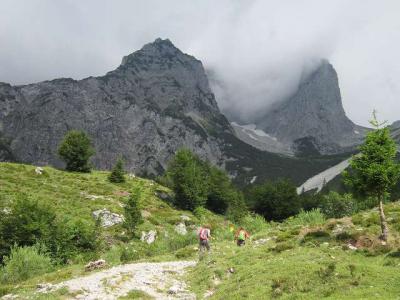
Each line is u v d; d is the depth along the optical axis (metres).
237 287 22.02
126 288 23.33
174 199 99.06
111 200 75.94
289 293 19.23
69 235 45.44
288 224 53.50
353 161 31.02
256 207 121.00
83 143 107.75
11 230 43.28
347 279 19.72
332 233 32.62
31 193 69.25
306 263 23.77
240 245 37.06
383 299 16.50
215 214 104.25
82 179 93.94
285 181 124.38
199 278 26.03
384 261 23.86
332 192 73.62
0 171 82.00
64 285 23.47
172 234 66.88
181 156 105.00
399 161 31.67
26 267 32.53
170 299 22.05
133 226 60.62
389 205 43.25
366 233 30.11
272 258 27.67
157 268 29.73
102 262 30.83
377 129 31.23
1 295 23.31
